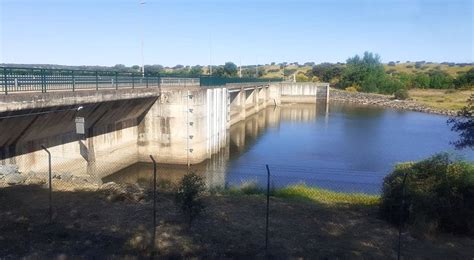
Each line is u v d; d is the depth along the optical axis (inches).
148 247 479.8
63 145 1069.1
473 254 507.8
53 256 441.7
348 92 5300.2
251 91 3356.3
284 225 588.7
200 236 526.9
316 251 495.5
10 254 445.7
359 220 628.4
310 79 6471.5
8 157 888.3
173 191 759.1
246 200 717.3
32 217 570.3
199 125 1467.8
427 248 522.6
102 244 486.0
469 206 580.1
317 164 1492.4
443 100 4431.6
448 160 658.8
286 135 2236.7
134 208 633.0
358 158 1611.7
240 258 462.3
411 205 583.8
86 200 663.1
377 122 2849.4
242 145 1935.3
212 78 1875.0
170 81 1583.4
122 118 1331.2
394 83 5457.7
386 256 488.4
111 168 1310.3
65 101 903.1
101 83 1136.2
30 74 830.5
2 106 731.4
